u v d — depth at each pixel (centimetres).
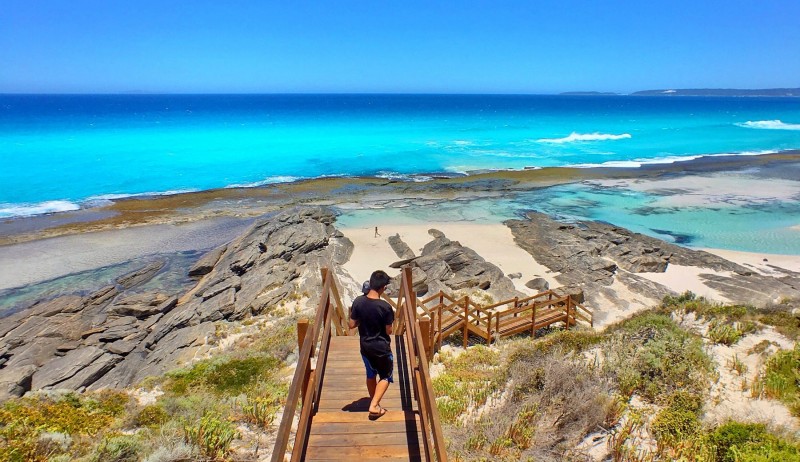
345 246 2653
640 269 2347
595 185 4153
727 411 866
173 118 10675
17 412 939
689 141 6781
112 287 2195
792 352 1026
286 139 6712
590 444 773
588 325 1728
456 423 862
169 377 1284
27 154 5191
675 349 1041
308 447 540
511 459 730
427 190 3997
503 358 1266
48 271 2408
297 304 1986
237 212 3406
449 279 2220
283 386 1095
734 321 1336
